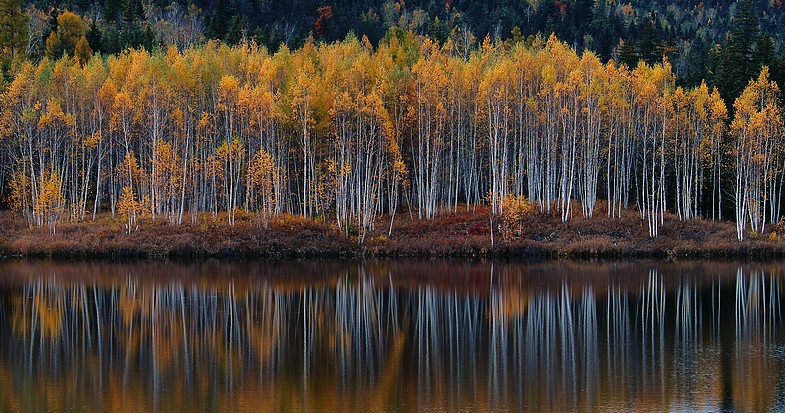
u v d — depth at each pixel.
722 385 66.00
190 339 82.75
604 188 192.00
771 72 197.12
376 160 168.00
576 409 60.03
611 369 71.25
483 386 66.31
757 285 116.75
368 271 132.00
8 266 135.12
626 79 176.25
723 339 82.50
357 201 161.00
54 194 154.88
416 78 179.38
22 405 61.19
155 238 148.75
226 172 165.00
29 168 171.12
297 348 79.38
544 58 189.88
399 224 160.38
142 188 162.50
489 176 183.25
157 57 184.75
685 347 79.00
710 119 170.75
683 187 167.50
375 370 71.31
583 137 165.62
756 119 160.38
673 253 149.50
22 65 190.50
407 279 123.38
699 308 99.06
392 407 60.84
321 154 166.12
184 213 168.00
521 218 157.75
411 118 167.75
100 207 174.88
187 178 169.75
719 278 123.81
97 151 175.00
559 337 83.75
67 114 161.00
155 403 61.81
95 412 59.59
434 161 168.00
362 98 157.88
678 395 63.31
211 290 112.50
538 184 169.88
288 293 110.50
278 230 153.12
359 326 89.38
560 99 165.62
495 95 165.50
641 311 97.50
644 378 68.31
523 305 101.81
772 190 175.62
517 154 188.12
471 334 85.31
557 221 159.12
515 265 139.38
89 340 82.25
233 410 60.09
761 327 88.12
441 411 59.81
